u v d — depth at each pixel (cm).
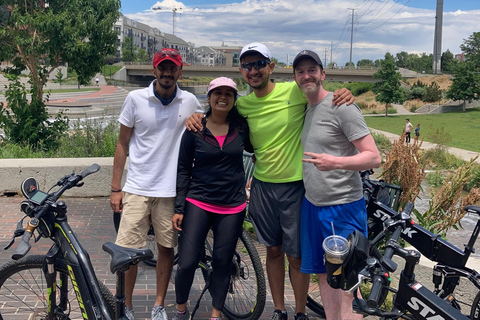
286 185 325
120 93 6300
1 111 1352
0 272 310
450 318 227
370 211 378
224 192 321
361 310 238
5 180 718
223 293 327
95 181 730
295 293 343
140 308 376
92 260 482
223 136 320
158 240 349
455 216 526
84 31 1619
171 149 340
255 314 336
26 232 262
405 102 6975
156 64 324
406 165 520
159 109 337
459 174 523
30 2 1591
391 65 5803
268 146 323
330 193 302
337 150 301
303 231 320
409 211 295
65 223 279
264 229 337
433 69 9406
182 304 332
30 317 318
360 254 235
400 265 417
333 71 6975
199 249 324
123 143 348
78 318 327
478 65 8069
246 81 323
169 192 339
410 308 245
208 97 320
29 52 1497
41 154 1132
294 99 321
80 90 6078
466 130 3997
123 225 341
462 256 325
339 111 293
